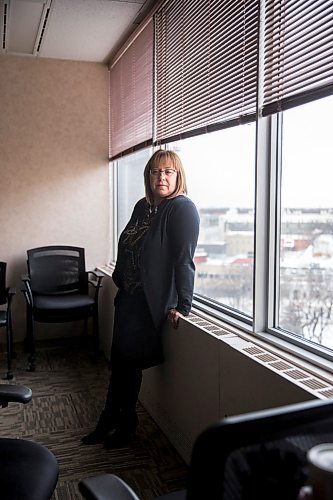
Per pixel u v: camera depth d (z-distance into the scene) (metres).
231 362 2.05
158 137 3.34
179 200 2.47
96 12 3.39
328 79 1.69
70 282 4.37
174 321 2.53
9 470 1.50
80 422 2.97
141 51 3.66
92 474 2.39
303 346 1.95
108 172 4.70
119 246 2.73
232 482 0.77
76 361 4.16
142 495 2.22
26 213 4.50
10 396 1.76
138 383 2.69
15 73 4.37
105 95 4.63
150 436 2.80
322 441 0.83
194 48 2.73
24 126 4.44
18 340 4.55
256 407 1.87
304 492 0.79
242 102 2.23
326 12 1.70
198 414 2.37
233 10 2.29
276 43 1.97
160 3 3.14
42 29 3.70
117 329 2.62
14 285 4.51
